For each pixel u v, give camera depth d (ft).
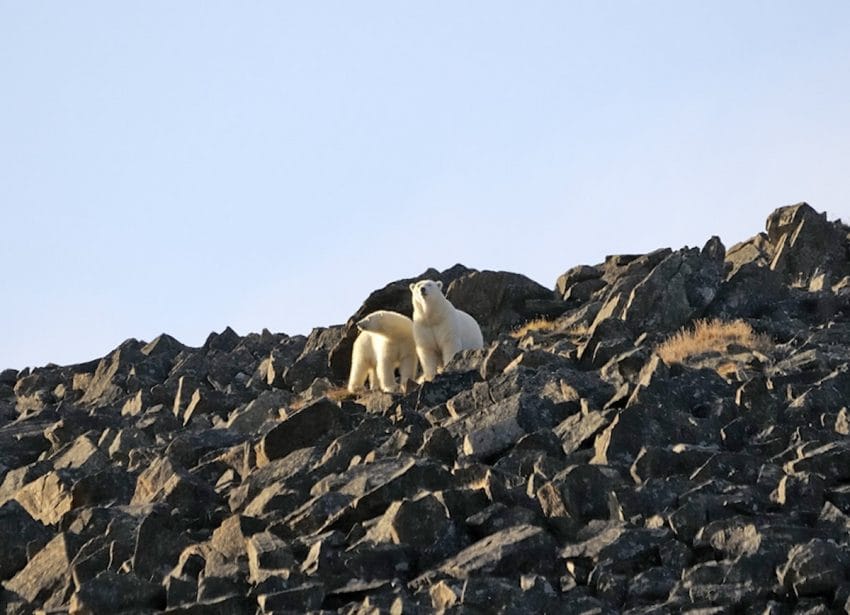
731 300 455.63
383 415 361.30
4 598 288.30
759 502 267.59
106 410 472.85
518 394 330.54
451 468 310.24
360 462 314.35
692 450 288.10
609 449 298.56
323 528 281.33
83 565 280.92
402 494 284.41
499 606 236.63
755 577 240.53
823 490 269.85
